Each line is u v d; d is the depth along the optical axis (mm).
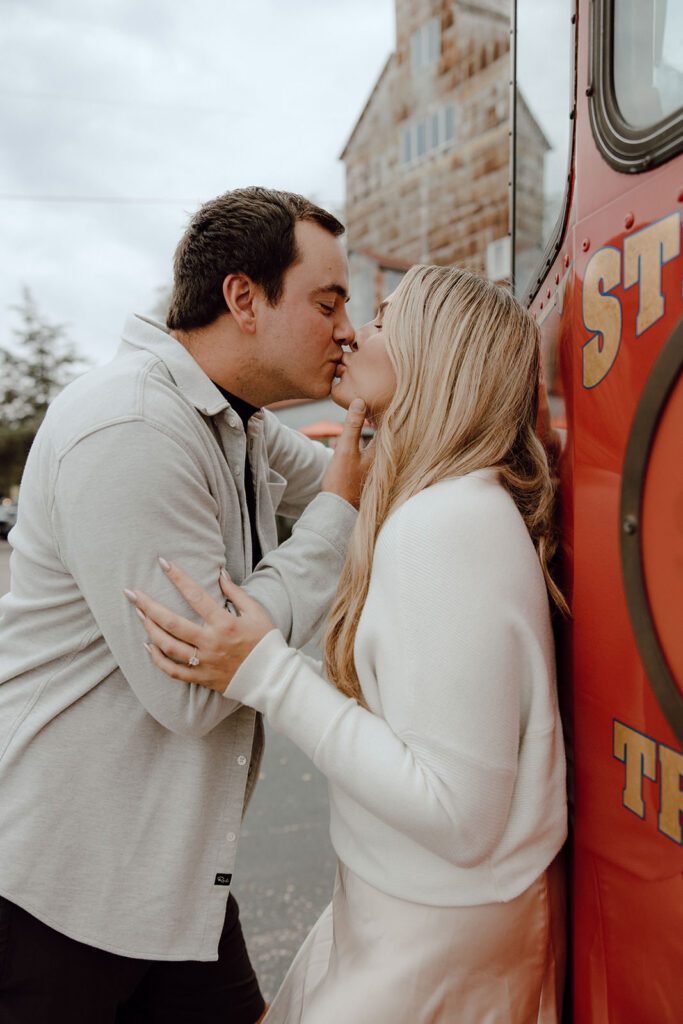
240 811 1320
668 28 815
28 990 1222
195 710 1161
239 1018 1549
